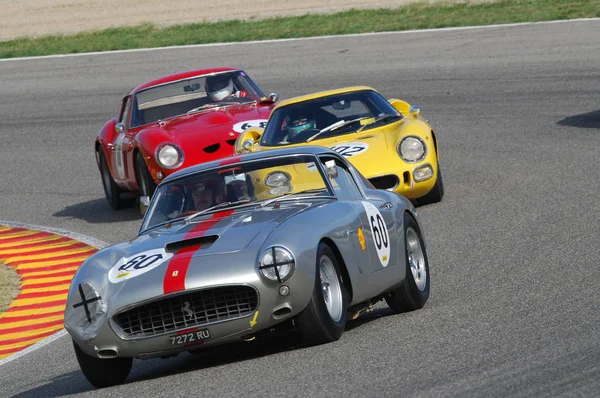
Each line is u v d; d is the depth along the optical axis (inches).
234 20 4035.4
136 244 914.1
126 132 1921.8
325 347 864.3
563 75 2637.8
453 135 2268.7
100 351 840.9
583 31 3058.6
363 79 2883.9
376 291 947.3
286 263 819.4
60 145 2701.8
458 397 681.0
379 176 1553.9
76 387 908.6
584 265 1122.7
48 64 3636.8
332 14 3902.6
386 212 1010.7
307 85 2901.1
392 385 723.4
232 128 1784.0
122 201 2060.8
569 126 2181.3
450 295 1076.5
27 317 1342.3
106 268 875.4
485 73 2768.2
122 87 3198.8
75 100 3125.0
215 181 982.4
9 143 2780.5
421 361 783.7
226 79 1963.6
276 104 1737.2
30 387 948.6
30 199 2240.4
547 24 3225.9
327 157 1015.0
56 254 1707.7
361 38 3403.1
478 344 820.6
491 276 1143.6
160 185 1010.1
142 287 826.8
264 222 884.6
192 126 1809.8
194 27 3998.5
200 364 915.4
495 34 3191.4
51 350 1131.3
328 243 889.5
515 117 2337.6
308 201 949.8
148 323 835.4
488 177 1836.9
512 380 707.4
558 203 1534.2
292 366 813.2
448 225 1498.5
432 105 2554.1
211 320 825.5
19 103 3171.8
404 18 3629.4
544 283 1058.1
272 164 991.0
